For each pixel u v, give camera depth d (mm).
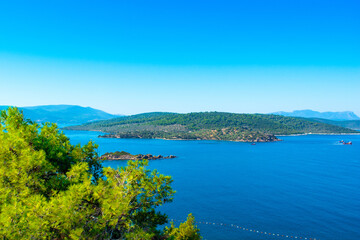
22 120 21547
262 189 101688
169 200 18094
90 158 23828
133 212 18750
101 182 16781
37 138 20750
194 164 169000
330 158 199625
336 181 116188
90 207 14531
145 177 17516
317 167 156375
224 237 59188
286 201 85750
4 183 15078
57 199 13477
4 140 17328
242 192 97125
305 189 101562
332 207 79312
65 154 21609
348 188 102938
